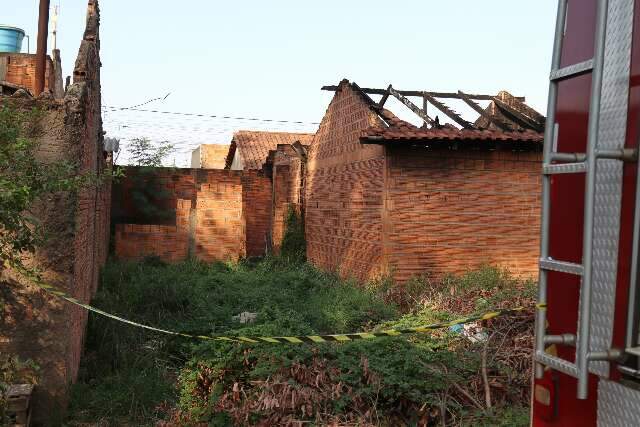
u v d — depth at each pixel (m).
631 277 2.60
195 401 6.97
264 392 6.07
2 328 6.57
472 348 7.11
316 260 18.78
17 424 6.00
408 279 13.37
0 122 5.41
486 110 15.91
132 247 20.39
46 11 8.13
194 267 18.78
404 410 6.30
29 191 5.07
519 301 8.68
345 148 16.11
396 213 13.40
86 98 7.27
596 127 2.66
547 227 3.03
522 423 5.47
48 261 6.65
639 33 2.70
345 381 6.28
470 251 13.67
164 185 20.91
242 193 21.45
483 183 13.73
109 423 6.82
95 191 10.75
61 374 6.70
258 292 13.43
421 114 13.73
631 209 2.64
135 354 8.83
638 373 2.54
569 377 2.97
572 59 3.10
